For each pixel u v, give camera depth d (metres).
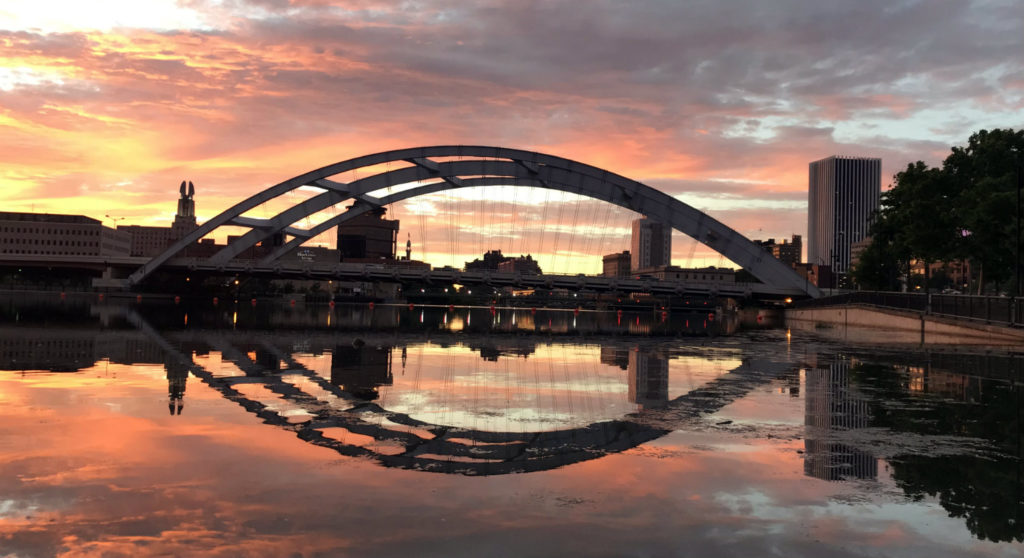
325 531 6.11
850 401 14.42
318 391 14.88
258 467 8.23
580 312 145.00
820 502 7.17
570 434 10.59
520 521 6.45
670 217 103.06
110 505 6.74
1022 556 5.76
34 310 57.91
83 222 199.12
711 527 6.36
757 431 10.97
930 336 45.69
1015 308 38.59
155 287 135.62
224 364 20.00
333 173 101.62
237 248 114.19
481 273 114.69
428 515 6.57
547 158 97.25
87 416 11.36
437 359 23.67
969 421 12.12
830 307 77.75
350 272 115.69
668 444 9.91
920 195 63.78
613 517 6.60
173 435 9.98
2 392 13.90
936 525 6.51
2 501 6.82
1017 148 60.62
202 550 5.62
